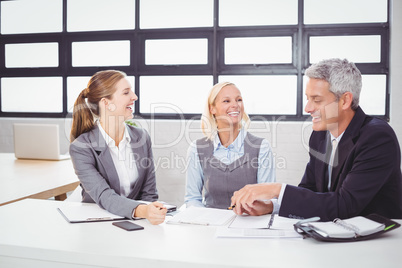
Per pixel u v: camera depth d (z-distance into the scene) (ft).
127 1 14.16
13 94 15.39
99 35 14.44
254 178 6.51
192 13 13.83
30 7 14.97
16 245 3.75
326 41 12.98
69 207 5.24
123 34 14.30
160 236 4.01
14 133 10.84
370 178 4.36
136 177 6.31
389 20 12.50
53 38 14.80
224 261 3.30
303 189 4.49
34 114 15.23
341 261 3.28
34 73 15.08
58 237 3.99
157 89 14.35
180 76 14.17
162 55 14.17
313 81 4.78
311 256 3.41
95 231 4.20
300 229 3.98
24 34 14.96
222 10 13.60
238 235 3.99
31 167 9.57
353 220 4.06
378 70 12.66
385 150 4.38
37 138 10.65
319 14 13.00
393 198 4.64
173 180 13.41
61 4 14.67
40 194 6.90
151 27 14.15
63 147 14.51
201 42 13.88
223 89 6.70
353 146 4.64
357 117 4.76
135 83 14.38
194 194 6.77
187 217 4.70
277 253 3.49
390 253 3.45
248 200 4.53
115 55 14.49
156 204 4.56
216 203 6.64
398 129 12.25
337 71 4.63
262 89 13.60
